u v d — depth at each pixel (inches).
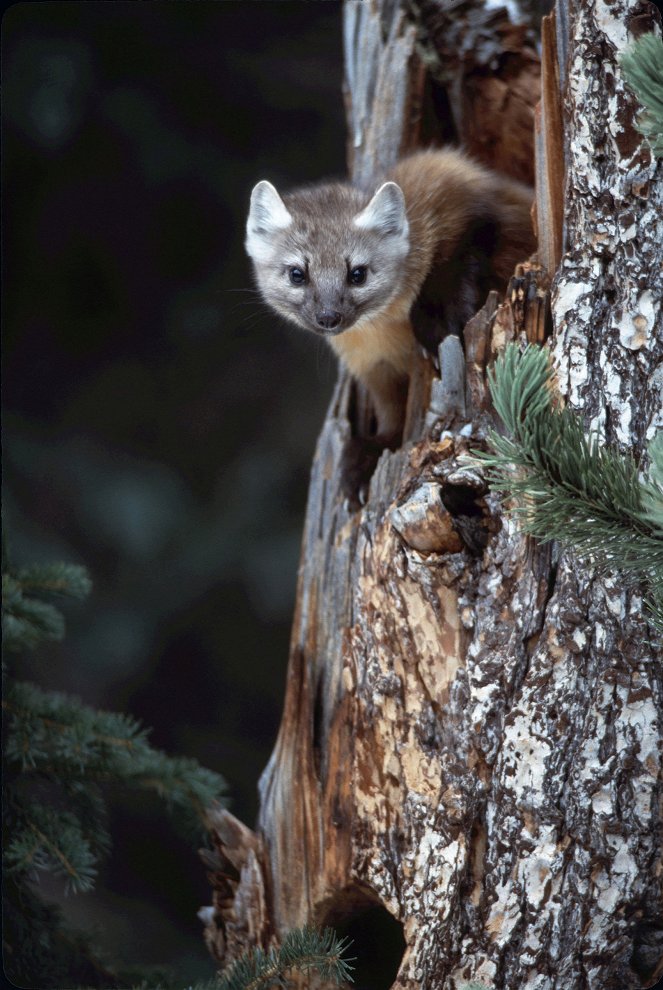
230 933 317.1
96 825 315.6
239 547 625.6
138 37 580.7
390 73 365.7
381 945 323.3
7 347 635.5
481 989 213.2
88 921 579.5
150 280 643.5
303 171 625.0
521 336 249.0
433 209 323.6
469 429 255.0
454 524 245.0
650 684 233.0
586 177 236.2
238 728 666.8
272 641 657.6
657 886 237.6
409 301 330.0
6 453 600.7
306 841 297.1
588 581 233.5
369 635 265.0
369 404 360.5
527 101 360.8
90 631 603.5
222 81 608.4
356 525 293.9
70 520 605.3
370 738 265.9
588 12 234.2
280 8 593.9
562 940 236.1
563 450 191.8
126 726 314.5
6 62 543.8
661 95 168.1
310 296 341.1
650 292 232.5
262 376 665.6
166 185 617.0
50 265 631.8
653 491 179.2
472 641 247.1
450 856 246.4
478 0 355.6
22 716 307.9
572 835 234.8
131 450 649.6
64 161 601.9
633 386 233.3
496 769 240.2
